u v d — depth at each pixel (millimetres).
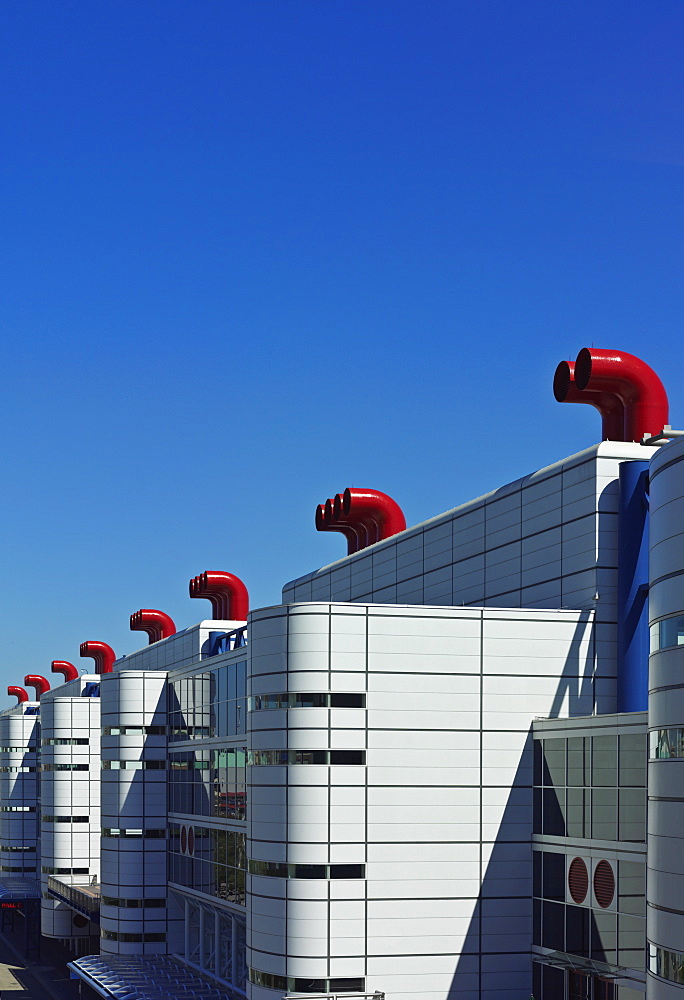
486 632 56188
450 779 55156
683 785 35594
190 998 68000
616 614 56781
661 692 37406
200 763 77875
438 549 71312
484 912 54750
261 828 55719
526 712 56062
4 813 144625
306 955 53344
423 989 53875
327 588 89938
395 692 55156
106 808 88500
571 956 51281
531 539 61750
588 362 59594
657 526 38562
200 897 76812
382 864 54219
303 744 54375
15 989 97688
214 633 98250
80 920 113938
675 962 35438
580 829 51188
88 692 134750
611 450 56875
